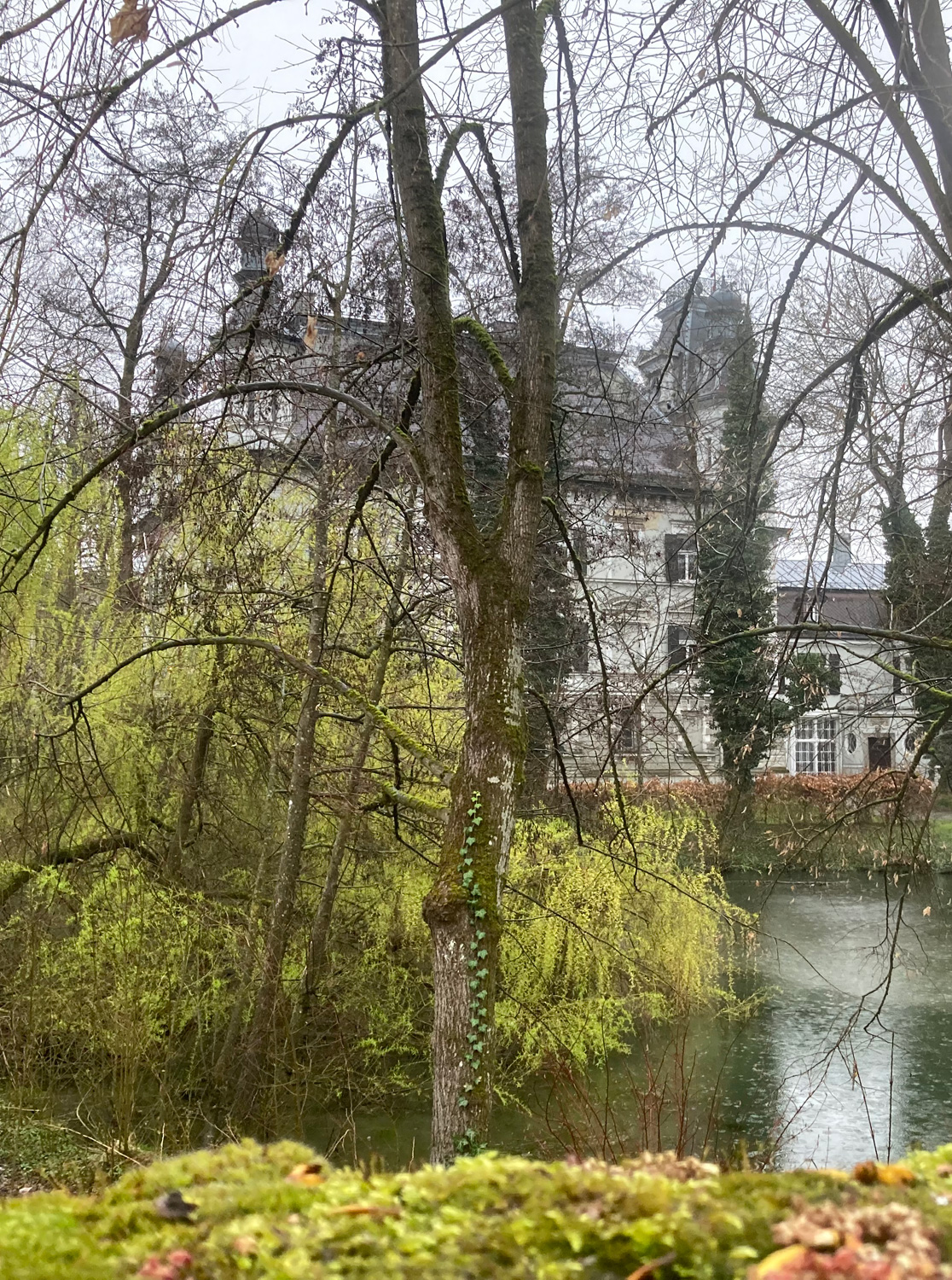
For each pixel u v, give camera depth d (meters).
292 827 8.47
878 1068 9.92
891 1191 1.18
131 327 9.63
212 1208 1.21
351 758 9.42
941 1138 8.27
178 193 6.10
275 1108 7.86
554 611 9.91
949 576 8.12
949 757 7.60
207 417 6.81
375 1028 9.24
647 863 10.20
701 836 11.33
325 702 9.18
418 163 5.45
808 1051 10.33
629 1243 1.07
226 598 8.25
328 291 7.56
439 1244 1.08
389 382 7.26
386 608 8.70
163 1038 8.38
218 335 6.54
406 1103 8.79
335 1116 8.45
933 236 5.18
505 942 9.55
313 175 5.42
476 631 5.15
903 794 6.04
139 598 8.80
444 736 9.77
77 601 9.68
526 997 9.33
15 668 8.97
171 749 10.12
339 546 7.98
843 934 14.52
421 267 5.39
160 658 9.59
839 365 6.28
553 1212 1.12
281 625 8.53
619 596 10.77
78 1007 8.12
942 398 6.76
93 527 9.44
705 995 11.18
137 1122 7.84
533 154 5.54
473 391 8.09
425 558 7.72
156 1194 1.28
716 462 8.98
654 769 14.52
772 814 14.79
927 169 5.08
